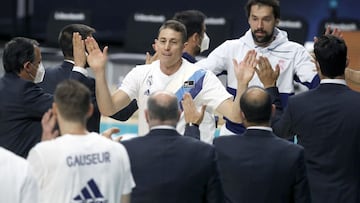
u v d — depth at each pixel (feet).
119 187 34.60
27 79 43.39
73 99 33.81
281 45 50.06
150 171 36.55
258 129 39.09
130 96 45.73
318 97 42.63
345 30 82.84
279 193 38.55
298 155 38.60
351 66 66.18
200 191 36.96
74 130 34.22
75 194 33.63
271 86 45.96
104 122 73.67
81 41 44.21
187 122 42.24
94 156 33.99
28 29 108.06
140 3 108.17
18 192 32.35
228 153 38.91
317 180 42.63
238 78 42.63
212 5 104.58
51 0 110.22
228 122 48.37
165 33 44.52
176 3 106.52
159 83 45.27
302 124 42.68
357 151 42.32
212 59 50.60
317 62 42.93
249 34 50.39
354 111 42.09
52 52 85.97
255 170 38.50
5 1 111.24
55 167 33.50
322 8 102.01
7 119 42.24
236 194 38.70
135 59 81.00
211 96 45.09
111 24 109.19
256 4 49.24
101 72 42.83
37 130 42.73
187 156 36.76
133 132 71.36
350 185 42.42
